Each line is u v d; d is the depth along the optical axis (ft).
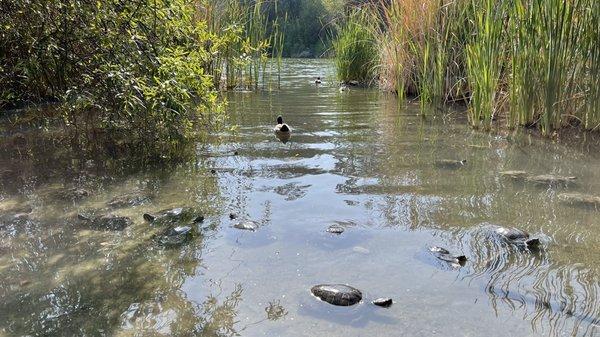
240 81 28.84
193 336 5.16
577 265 6.59
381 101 22.71
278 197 9.44
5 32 14.03
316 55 65.36
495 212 8.57
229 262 6.82
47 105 17.15
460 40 20.75
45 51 13.56
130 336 5.17
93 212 8.66
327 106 21.08
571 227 7.88
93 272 6.56
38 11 12.60
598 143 13.62
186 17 13.37
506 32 15.55
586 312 5.48
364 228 7.95
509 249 7.13
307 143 13.91
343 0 36.91
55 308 5.72
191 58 13.48
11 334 5.23
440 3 21.20
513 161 11.96
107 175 10.87
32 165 11.59
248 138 14.53
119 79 11.75
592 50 14.05
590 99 14.53
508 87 16.46
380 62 28.66
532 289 6.00
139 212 8.66
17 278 6.41
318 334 5.18
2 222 8.18
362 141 14.19
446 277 6.34
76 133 14.24
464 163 11.80
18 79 16.34
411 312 5.57
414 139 14.47
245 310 5.64
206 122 16.08
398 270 6.55
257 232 7.79
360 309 5.64
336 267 6.65
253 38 27.71
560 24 13.78
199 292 6.04
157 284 6.24
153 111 12.74
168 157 12.36
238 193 9.66
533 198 9.29
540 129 15.35
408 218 8.36
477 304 5.69
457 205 8.95
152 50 12.55
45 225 8.11
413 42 22.90
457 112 19.34
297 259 6.89
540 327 5.22
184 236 7.64
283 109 20.27
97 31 12.24
